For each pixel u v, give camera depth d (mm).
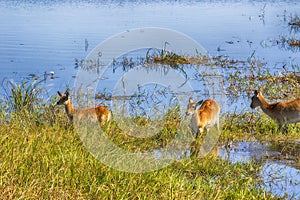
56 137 33375
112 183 27719
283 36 89562
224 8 136500
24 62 69188
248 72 65125
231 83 59156
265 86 57469
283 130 43375
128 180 28266
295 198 29906
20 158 28016
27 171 26922
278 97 53969
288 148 38781
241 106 51688
